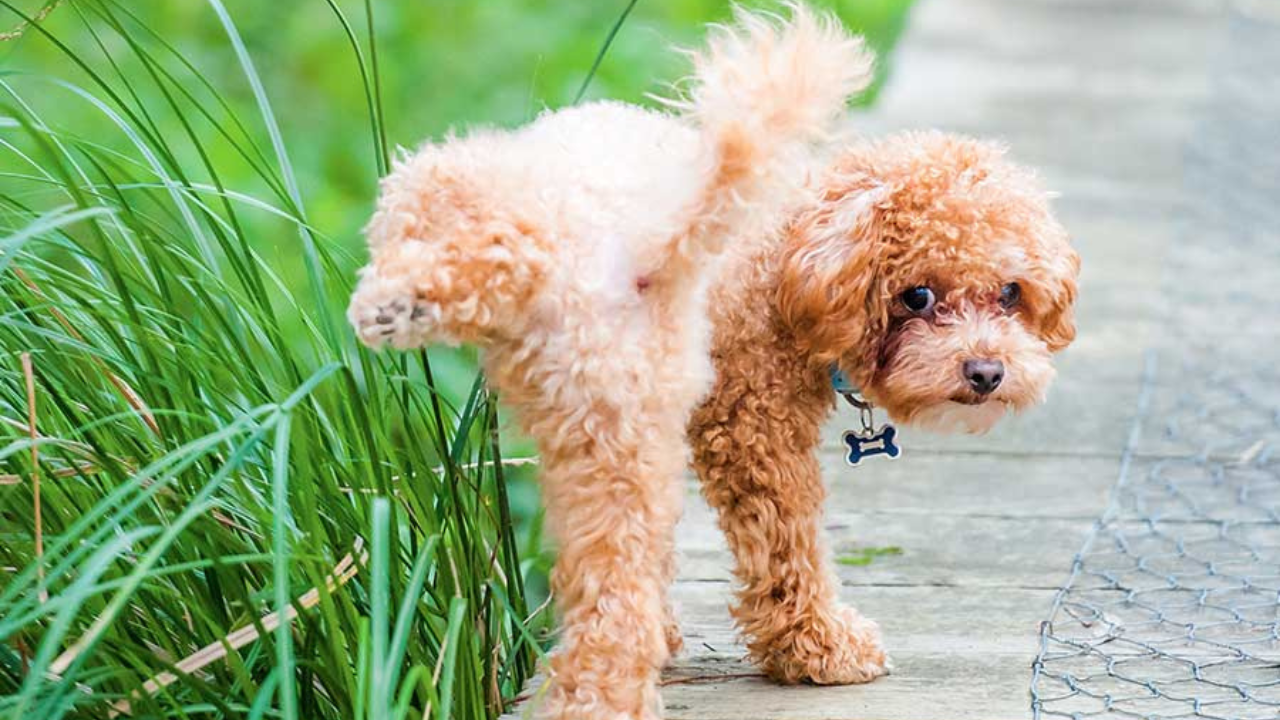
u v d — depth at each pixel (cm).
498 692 336
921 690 357
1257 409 552
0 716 222
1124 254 754
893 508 476
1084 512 469
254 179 806
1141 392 570
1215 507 468
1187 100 1113
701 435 352
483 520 357
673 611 380
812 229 343
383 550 255
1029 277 353
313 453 301
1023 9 1497
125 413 283
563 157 287
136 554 290
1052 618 392
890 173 349
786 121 276
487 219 269
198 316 327
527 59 1088
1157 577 417
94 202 346
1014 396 350
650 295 284
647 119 316
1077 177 898
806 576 357
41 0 790
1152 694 349
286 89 963
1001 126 1005
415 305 262
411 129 968
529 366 278
